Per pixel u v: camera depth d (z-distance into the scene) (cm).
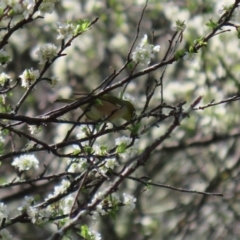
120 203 576
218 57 1385
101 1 1581
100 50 1545
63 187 595
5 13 512
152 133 1367
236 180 1546
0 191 1320
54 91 1528
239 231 1526
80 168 602
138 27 577
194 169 1562
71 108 570
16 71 1556
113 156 571
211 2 1399
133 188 1498
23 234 1466
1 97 609
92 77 1519
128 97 663
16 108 581
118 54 1580
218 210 1547
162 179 1559
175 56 569
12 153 565
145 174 1552
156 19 1602
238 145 1534
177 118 465
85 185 582
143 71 571
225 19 580
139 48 568
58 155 552
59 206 587
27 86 590
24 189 1207
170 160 1562
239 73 1393
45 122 562
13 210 1330
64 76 1485
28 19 524
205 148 1546
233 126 1432
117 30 1564
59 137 1320
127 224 1491
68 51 1487
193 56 573
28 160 580
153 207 1544
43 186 1262
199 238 1525
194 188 1553
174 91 1389
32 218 554
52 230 1462
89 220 1457
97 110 710
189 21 1381
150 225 1495
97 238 561
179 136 1444
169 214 1548
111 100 727
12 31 529
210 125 1398
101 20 1546
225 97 1403
